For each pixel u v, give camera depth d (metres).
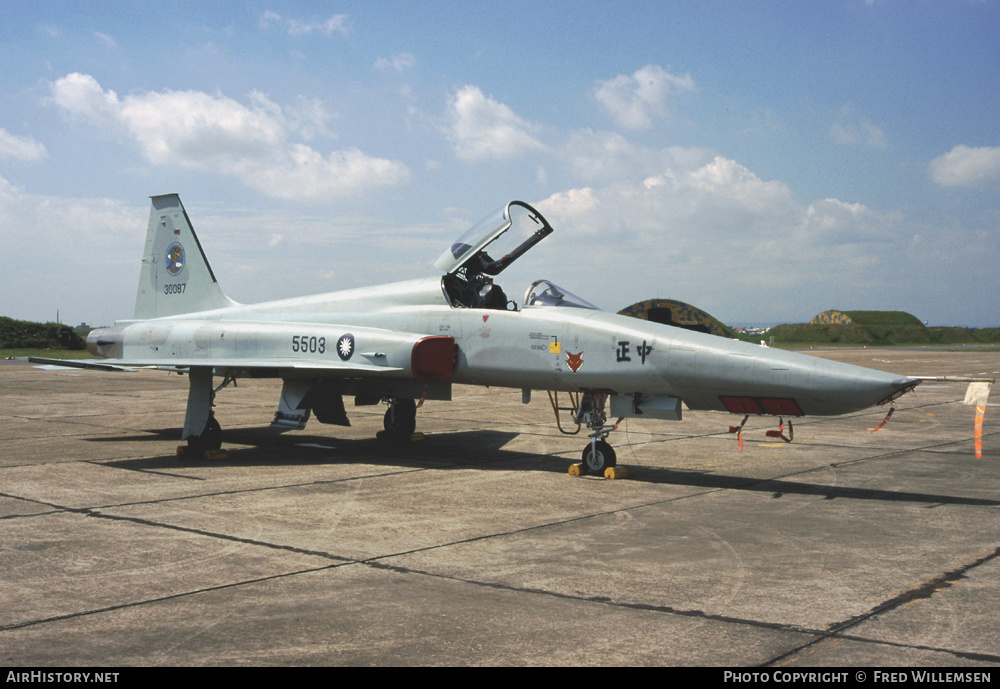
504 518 6.98
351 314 11.16
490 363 9.83
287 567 5.39
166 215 14.01
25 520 6.77
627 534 6.41
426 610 4.54
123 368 10.84
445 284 10.70
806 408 7.91
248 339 11.34
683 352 8.39
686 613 4.52
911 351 60.91
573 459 10.59
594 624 4.33
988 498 8.01
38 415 15.59
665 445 12.09
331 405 11.66
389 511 7.24
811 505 7.62
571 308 9.50
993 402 19.84
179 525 6.61
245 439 12.52
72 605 4.60
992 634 4.20
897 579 5.19
